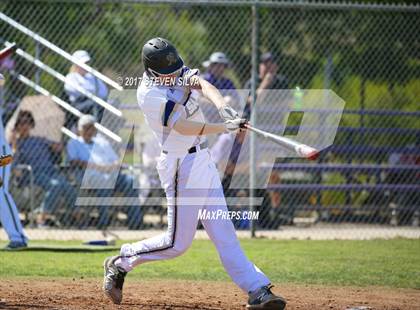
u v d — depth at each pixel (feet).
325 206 123.54
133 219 116.98
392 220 130.11
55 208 116.98
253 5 113.91
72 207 116.78
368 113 127.13
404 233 120.47
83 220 116.98
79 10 130.52
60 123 119.96
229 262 58.23
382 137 131.95
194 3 113.09
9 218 97.86
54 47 112.78
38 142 117.60
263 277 58.13
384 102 139.74
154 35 139.13
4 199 97.40
